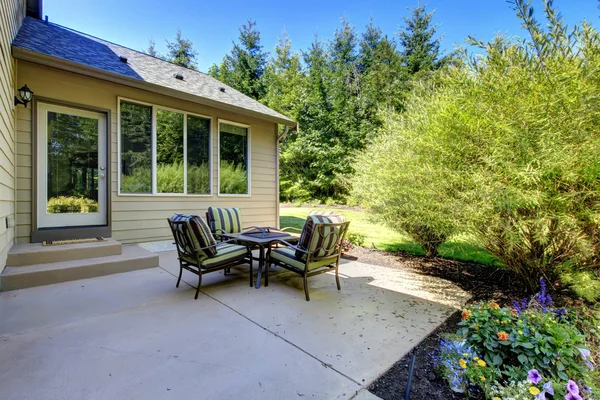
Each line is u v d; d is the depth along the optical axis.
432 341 2.29
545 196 2.57
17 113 4.00
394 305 3.00
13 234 3.86
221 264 3.22
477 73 3.06
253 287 3.46
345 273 4.18
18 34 4.34
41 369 1.79
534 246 3.02
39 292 3.08
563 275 2.89
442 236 4.44
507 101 2.79
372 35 18.06
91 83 4.63
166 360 1.92
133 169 5.12
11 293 3.03
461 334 2.05
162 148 5.46
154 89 4.84
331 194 16.66
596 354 2.10
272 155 7.48
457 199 3.22
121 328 2.34
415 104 4.54
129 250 4.47
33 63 4.14
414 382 1.78
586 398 1.58
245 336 2.26
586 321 2.38
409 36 17.08
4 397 1.55
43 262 3.56
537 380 1.56
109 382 1.69
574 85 2.48
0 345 2.05
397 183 4.09
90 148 4.69
